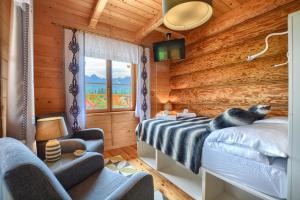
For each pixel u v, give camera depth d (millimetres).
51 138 1433
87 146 1854
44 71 2350
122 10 2604
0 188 662
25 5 1442
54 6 2410
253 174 1094
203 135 1543
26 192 543
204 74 2895
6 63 1458
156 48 3266
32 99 1518
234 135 1215
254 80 2160
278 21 1902
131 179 888
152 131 2227
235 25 2383
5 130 1378
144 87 3340
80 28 2654
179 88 3523
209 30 2768
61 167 1100
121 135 3191
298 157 813
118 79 3221
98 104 3002
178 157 1730
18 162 569
